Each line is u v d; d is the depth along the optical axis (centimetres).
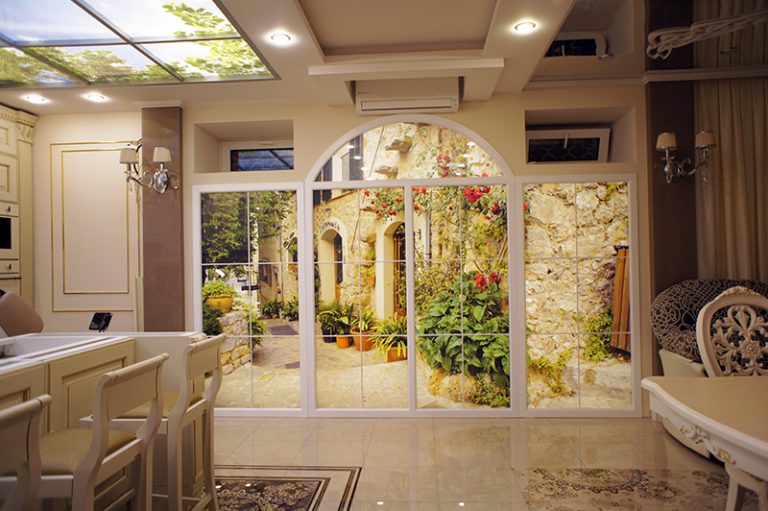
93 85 370
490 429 371
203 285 420
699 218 387
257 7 259
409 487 277
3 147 407
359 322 408
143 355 261
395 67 338
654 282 387
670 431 346
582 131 433
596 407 394
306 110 415
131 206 432
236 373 416
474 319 401
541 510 250
